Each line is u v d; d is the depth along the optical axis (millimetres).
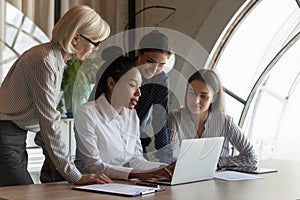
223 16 4773
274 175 3102
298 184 2764
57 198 2213
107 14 5402
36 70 2598
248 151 3350
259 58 5340
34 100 2625
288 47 5414
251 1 4629
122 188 2441
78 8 2605
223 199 2293
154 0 5324
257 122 5777
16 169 2893
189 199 2268
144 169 2762
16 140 2893
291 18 5082
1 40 4727
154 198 2268
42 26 4988
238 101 5520
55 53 2662
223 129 3270
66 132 3998
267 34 5148
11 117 2811
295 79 5754
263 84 5605
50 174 3131
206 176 2854
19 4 4840
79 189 2434
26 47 4891
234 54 5094
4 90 2826
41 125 2607
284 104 5816
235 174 3072
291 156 5762
